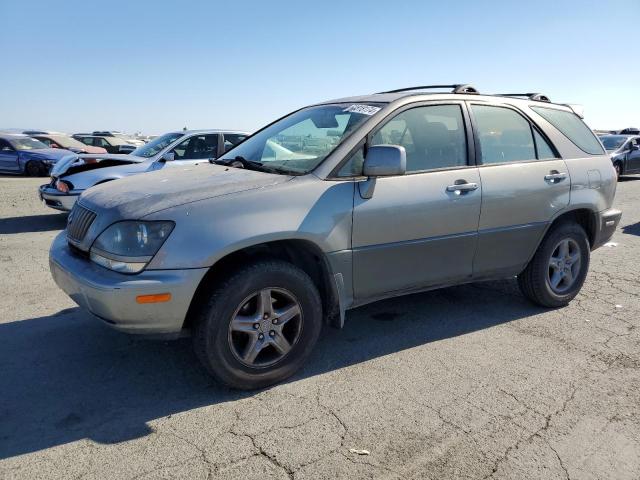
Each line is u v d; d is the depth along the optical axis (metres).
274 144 4.24
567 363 3.78
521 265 4.57
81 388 3.38
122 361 3.76
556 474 2.57
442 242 3.97
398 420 3.03
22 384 3.42
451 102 4.19
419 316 4.71
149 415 3.07
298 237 3.30
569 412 3.13
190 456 2.68
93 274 3.08
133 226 3.04
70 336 4.18
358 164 3.63
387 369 3.67
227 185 3.36
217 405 3.19
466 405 3.19
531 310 4.90
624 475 2.57
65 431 2.90
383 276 3.77
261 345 3.32
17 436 2.84
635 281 5.89
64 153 19.34
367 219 3.58
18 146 18.88
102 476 2.53
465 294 5.35
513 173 4.32
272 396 3.30
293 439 2.84
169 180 3.67
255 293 3.23
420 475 2.55
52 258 3.53
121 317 2.98
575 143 4.93
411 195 3.76
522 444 2.81
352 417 3.05
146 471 2.56
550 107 4.95
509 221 4.31
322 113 4.31
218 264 3.29
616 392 3.37
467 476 2.55
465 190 4.02
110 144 26.11
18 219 9.88
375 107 3.94
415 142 3.93
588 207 4.83
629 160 18.70
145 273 2.98
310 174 3.50
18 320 4.51
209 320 3.11
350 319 4.63
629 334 4.34
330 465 2.62
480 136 4.25
